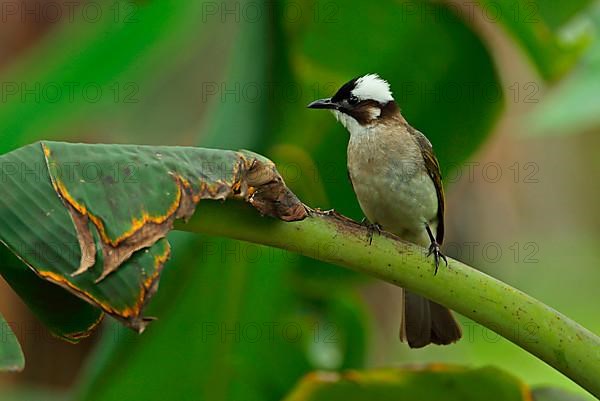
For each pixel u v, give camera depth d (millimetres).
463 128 9852
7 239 4688
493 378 7000
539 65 9367
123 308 4652
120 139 12945
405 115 9852
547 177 16750
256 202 5336
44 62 10211
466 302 5582
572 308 16516
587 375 5488
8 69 12945
